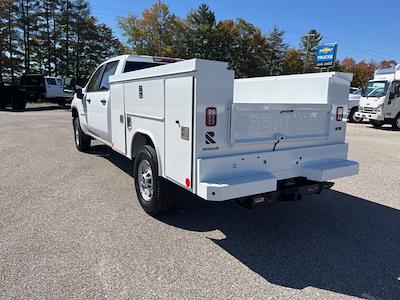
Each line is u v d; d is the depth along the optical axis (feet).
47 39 149.48
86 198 16.05
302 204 16.06
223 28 173.58
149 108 13.25
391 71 52.60
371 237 12.59
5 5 136.98
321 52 140.77
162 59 19.81
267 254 11.19
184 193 17.24
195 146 10.30
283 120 11.85
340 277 9.91
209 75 10.10
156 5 167.53
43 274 9.67
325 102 13.33
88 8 158.61
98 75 21.70
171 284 9.36
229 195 10.10
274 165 11.80
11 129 39.88
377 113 52.24
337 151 13.60
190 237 12.28
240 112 10.71
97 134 21.98
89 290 8.98
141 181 14.56
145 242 11.80
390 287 9.45
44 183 18.30
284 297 8.91
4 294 8.73
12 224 13.00
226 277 9.78
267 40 198.49
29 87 80.18
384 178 20.94
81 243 11.59
